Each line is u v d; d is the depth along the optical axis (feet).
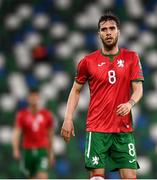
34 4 179.42
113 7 178.91
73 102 58.54
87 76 58.03
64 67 166.40
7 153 150.20
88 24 175.52
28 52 168.86
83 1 179.52
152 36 173.37
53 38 172.65
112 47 57.26
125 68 56.49
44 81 163.43
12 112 156.97
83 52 169.48
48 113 115.55
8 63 166.40
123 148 56.59
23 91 160.66
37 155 115.24
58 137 151.43
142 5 179.11
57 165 145.69
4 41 171.32
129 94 56.95
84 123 153.17
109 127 56.44
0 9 177.99
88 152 56.90
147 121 154.61
